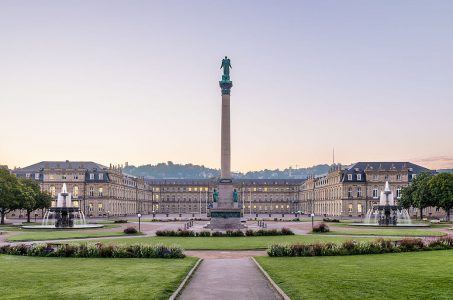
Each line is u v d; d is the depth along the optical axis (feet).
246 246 196.44
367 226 342.44
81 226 336.90
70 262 137.49
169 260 143.95
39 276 110.32
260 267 126.21
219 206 320.91
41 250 155.43
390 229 312.71
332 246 156.66
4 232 286.66
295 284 99.76
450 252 160.15
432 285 96.84
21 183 446.19
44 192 495.00
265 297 91.15
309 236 251.80
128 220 491.31
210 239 233.76
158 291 92.94
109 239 234.38
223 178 323.57
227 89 330.34
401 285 97.09
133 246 154.51
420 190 459.32
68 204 373.40
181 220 473.67
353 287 95.71
